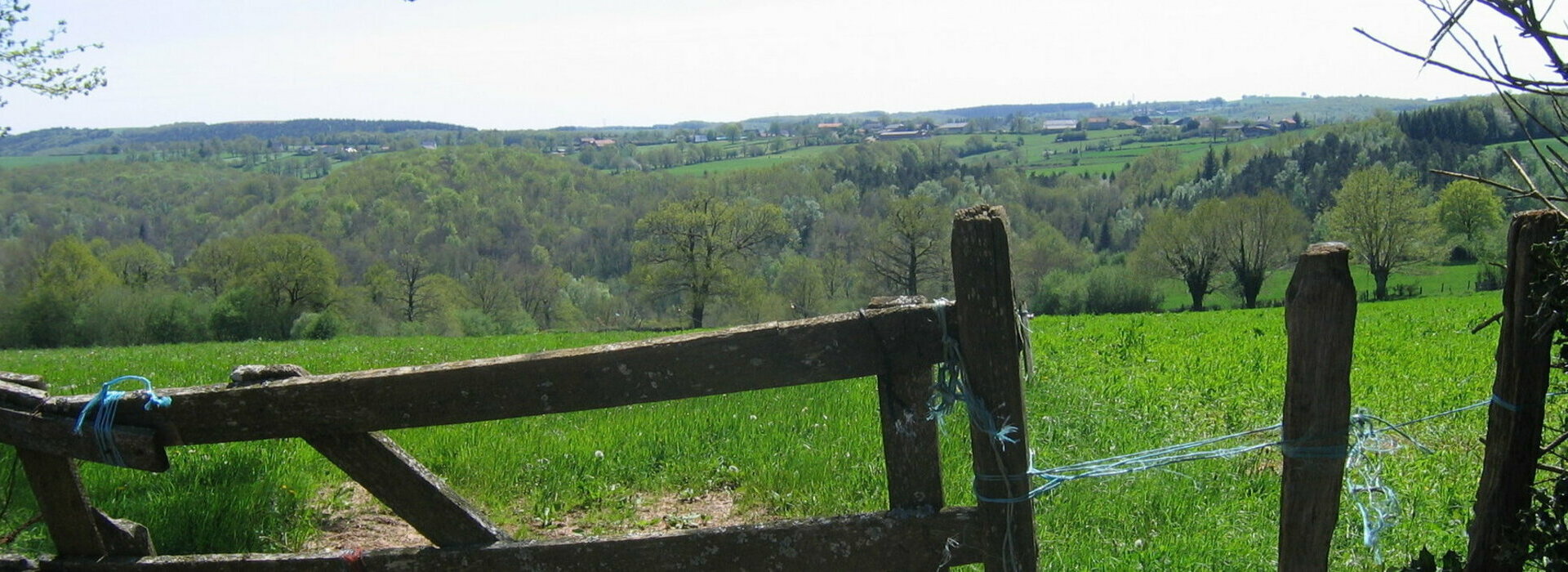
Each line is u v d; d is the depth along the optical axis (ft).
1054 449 27.71
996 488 11.09
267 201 357.61
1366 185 218.38
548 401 11.70
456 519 12.67
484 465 24.98
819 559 11.66
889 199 328.08
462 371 11.79
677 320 246.06
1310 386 10.37
